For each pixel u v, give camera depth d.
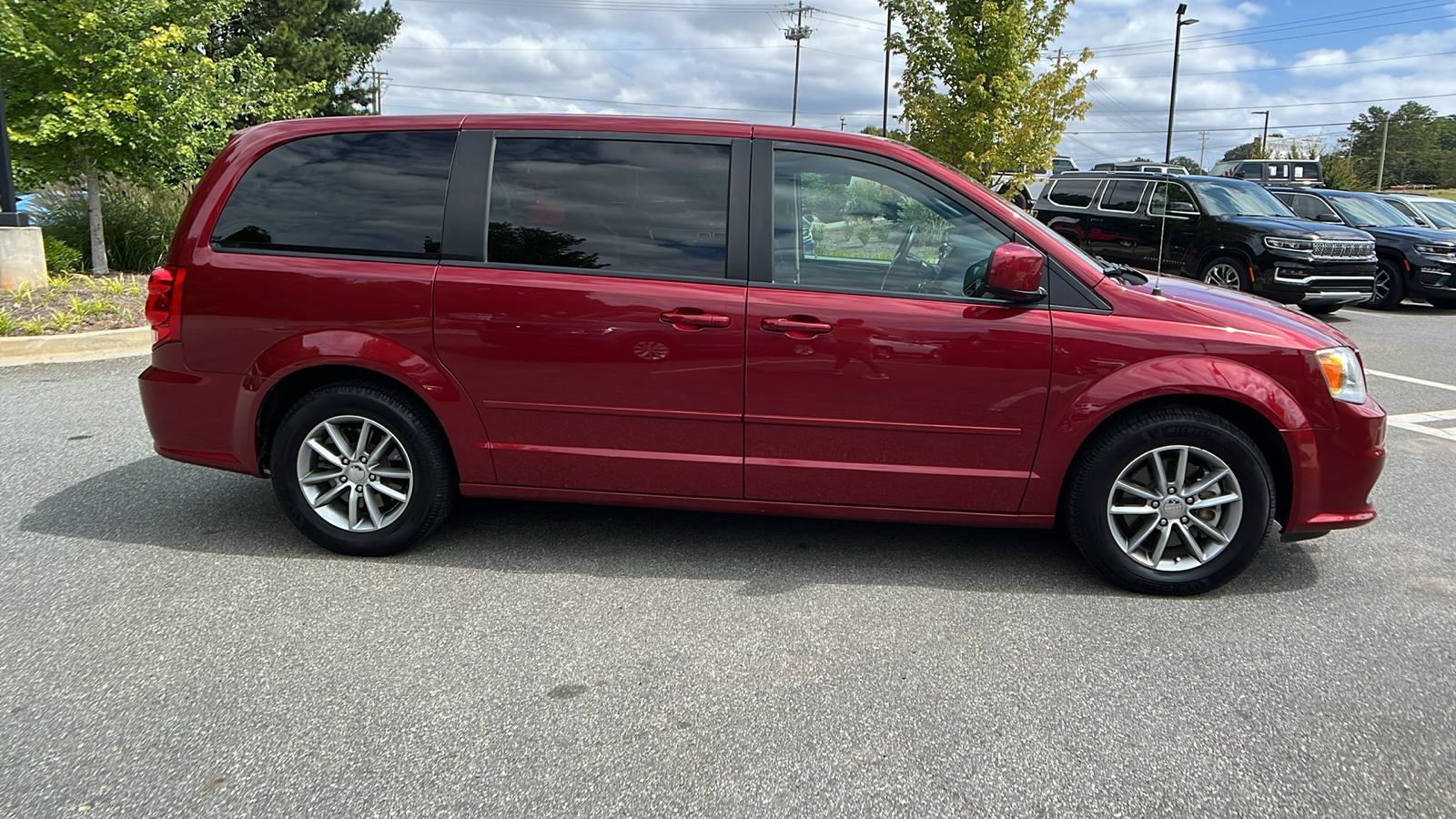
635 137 3.78
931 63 16.44
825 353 3.61
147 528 4.27
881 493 3.76
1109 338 3.56
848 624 3.44
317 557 3.99
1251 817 2.40
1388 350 10.38
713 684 3.00
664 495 3.87
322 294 3.80
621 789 2.46
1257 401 3.54
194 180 11.91
